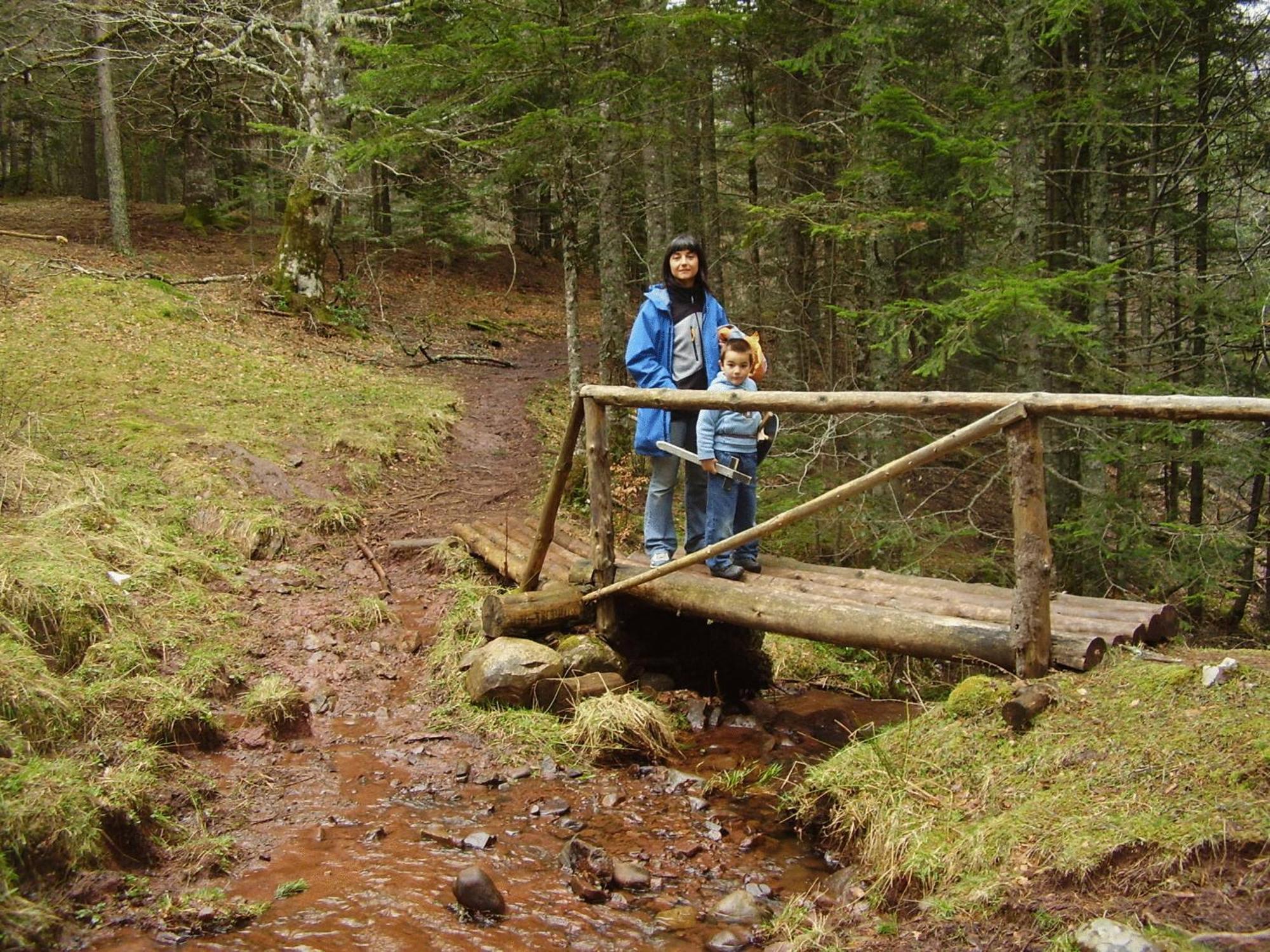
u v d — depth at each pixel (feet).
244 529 22.38
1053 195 35.83
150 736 13.32
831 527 26.76
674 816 13.14
